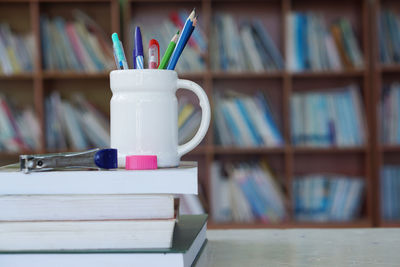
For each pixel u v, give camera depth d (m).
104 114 2.86
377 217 2.87
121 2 2.98
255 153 3.08
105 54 2.81
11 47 2.79
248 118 2.83
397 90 2.83
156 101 0.72
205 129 0.75
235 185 2.85
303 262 0.71
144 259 0.61
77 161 0.66
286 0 2.81
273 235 0.92
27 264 0.62
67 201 0.63
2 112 2.80
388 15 2.82
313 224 2.83
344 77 3.04
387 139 2.85
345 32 2.83
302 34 2.81
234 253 0.78
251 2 3.03
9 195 0.64
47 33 2.81
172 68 0.77
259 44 2.81
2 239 0.62
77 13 2.89
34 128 2.83
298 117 2.84
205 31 2.78
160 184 0.65
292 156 3.04
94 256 0.62
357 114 2.83
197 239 0.74
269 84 3.07
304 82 3.08
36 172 0.65
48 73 2.78
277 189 2.85
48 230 0.62
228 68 2.81
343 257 0.74
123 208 0.63
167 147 0.72
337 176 3.12
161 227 0.62
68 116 2.82
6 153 2.78
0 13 3.02
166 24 2.79
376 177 2.86
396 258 0.73
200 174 3.06
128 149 0.72
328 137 2.83
